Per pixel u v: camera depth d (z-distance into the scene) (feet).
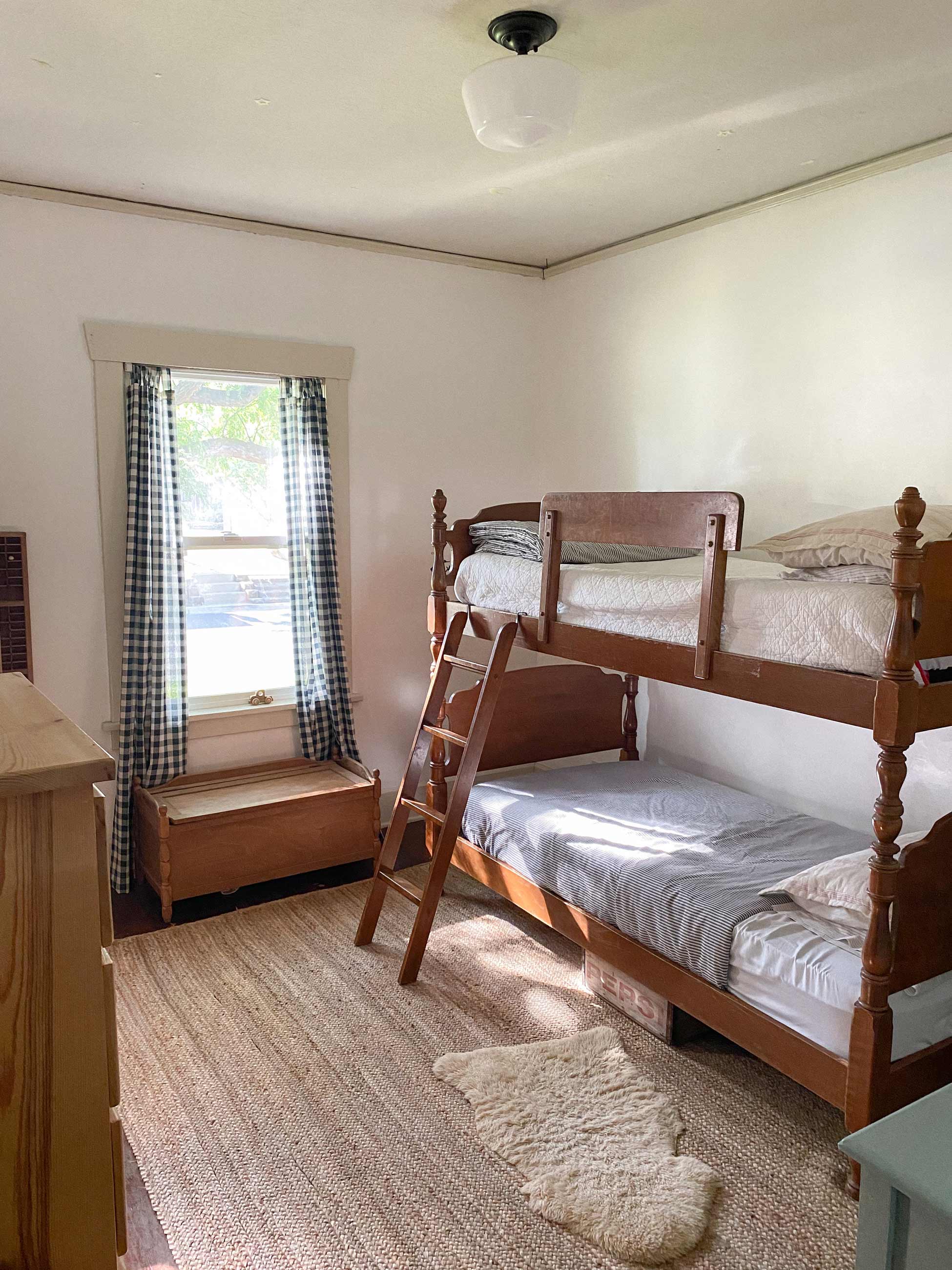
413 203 11.79
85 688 12.17
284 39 7.45
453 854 11.93
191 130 9.37
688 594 7.95
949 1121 3.39
